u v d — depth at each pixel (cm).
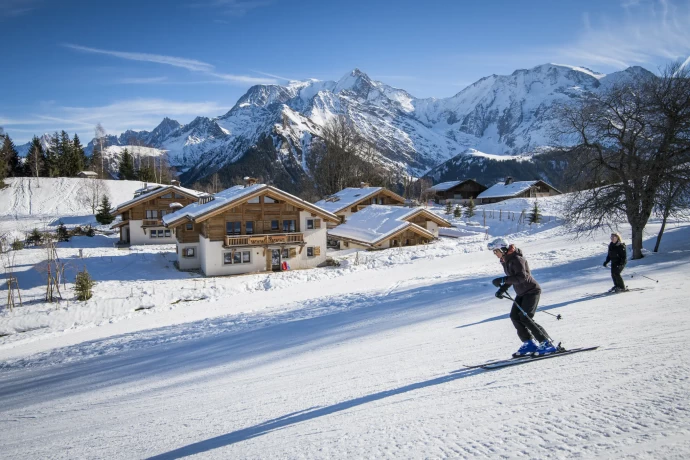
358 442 477
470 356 800
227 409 710
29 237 4950
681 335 736
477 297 1688
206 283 3152
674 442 369
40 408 965
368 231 4703
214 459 502
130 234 5034
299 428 558
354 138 8381
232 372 1027
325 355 1035
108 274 3438
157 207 5156
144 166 10925
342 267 3681
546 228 4878
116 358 1541
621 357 644
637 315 967
